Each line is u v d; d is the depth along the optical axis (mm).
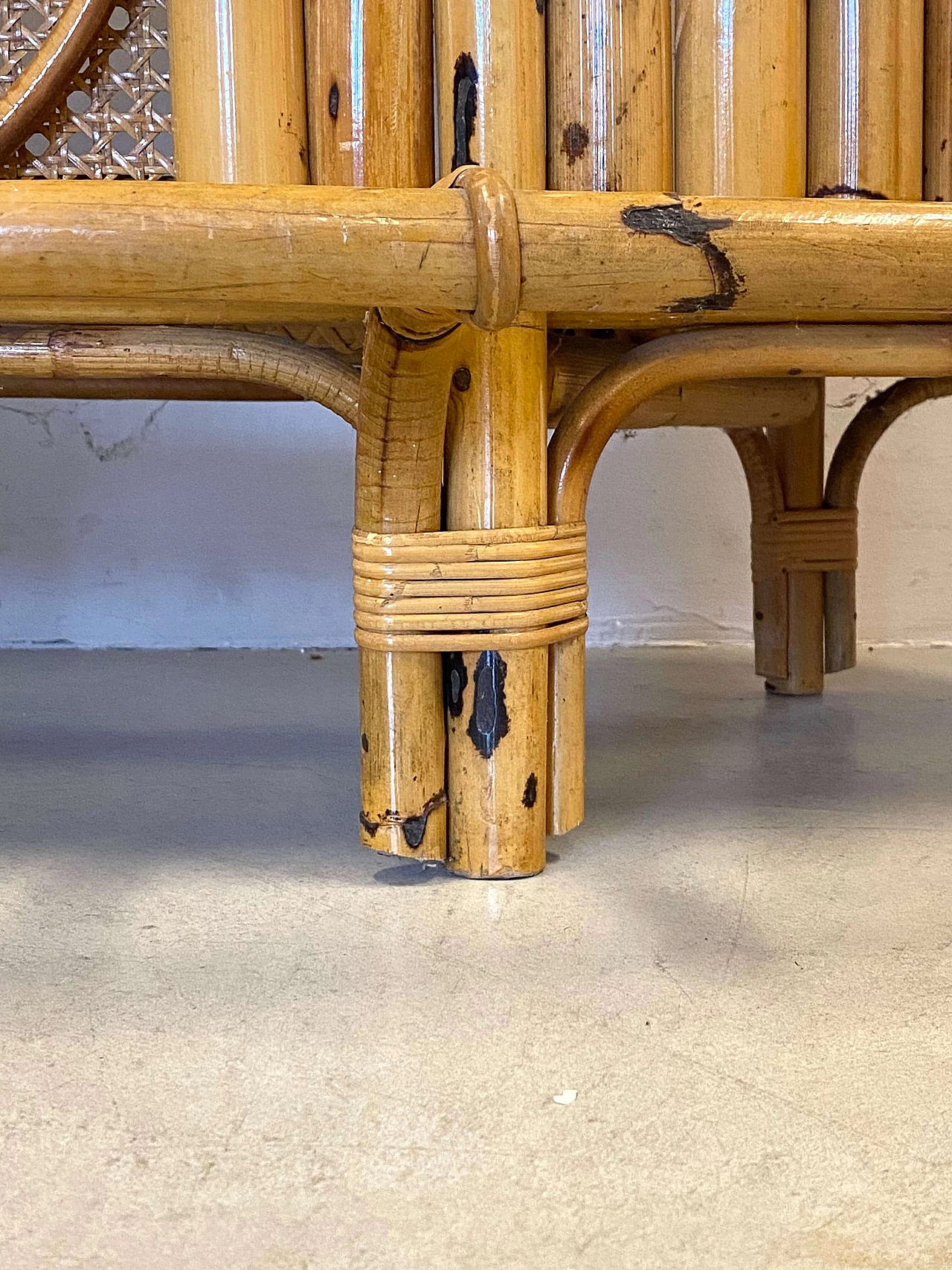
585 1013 666
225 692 1745
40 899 857
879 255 624
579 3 826
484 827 887
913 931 785
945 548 2186
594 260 602
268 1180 511
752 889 868
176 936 785
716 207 615
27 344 900
